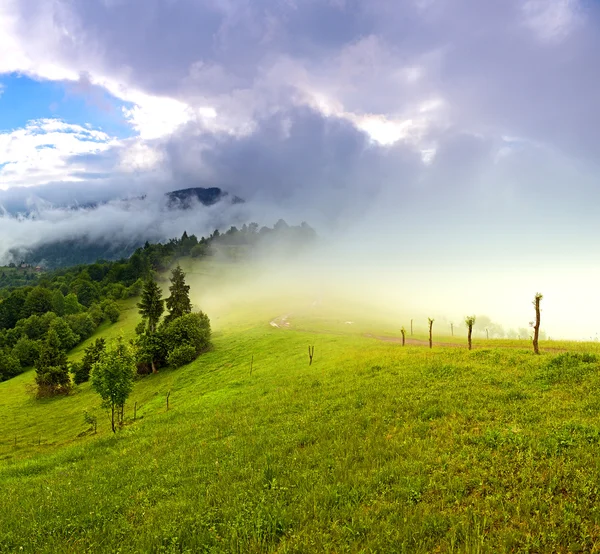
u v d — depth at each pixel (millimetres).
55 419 69000
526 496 10914
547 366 25047
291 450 17938
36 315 168750
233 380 51625
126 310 188375
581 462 12172
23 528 14234
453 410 19172
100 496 16500
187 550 10711
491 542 9234
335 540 10156
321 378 34688
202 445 21797
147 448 24391
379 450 15719
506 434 15102
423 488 12227
